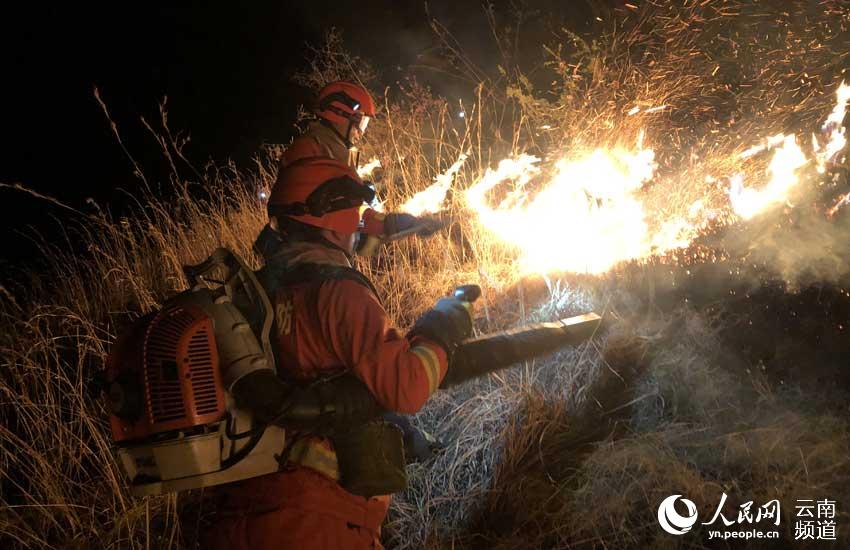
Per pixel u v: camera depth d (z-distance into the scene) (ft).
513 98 21.54
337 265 7.50
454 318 7.36
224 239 17.29
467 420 11.37
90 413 12.37
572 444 11.05
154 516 10.75
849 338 11.43
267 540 7.19
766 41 17.48
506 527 10.25
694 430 10.61
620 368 11.84
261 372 7.11
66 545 10.36
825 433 10.19
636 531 9.66
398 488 7.50
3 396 13.23
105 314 16.01
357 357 7.03
